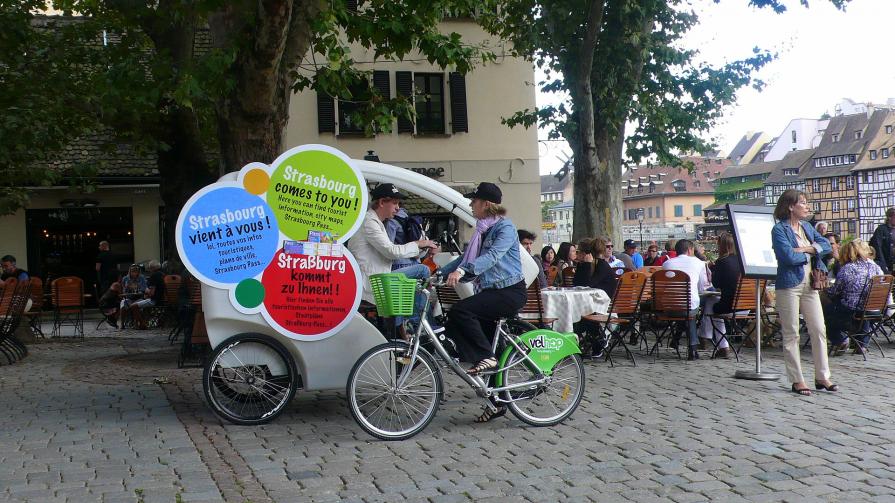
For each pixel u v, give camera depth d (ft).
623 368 37.09
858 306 40.09
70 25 53.88
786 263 30.07
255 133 36.58
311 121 88.84
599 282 40.45
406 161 91.30
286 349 26.30
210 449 22.68
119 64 42.75
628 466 20.44
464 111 91.97
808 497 17.84
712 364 38.24
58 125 51.49
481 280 25.09
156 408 28.71
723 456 21.25
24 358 45.44
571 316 37.73
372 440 23.58
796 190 30.35
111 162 86.63
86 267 90.84
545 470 20.22
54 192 88.84
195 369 38.45
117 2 45.44
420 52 42.78
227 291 25.86
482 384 24.85
